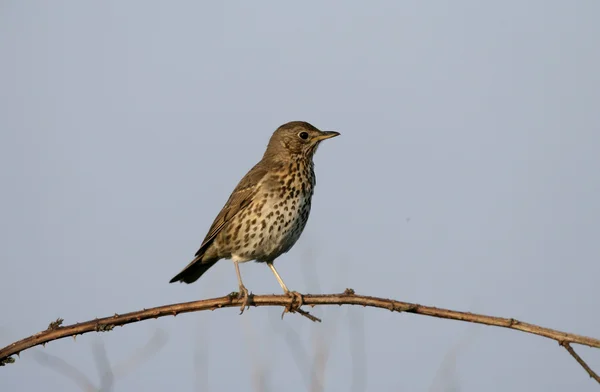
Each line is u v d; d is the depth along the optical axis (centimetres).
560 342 858
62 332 909
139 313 957
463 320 907
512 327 880
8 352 890
